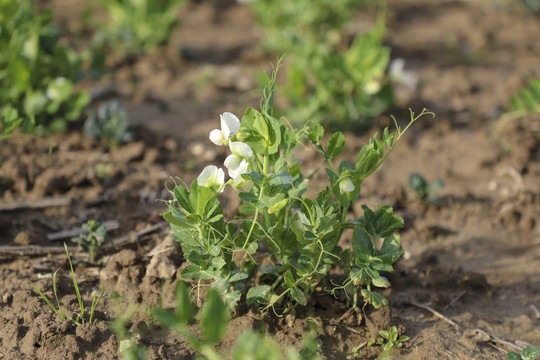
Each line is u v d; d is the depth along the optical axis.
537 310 1.79
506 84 2.64
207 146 2.17
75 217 1.92
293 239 1.69
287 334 1.69
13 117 1.93
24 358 1.66
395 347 1.70
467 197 2.05
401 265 1.86
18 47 2.06
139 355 1.65
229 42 3.13
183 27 3.31
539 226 1.98
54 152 2.08
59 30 2.24
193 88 2.60
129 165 2.07
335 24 2.96
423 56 3.01
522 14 3.55
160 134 2.18
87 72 2.41
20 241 1.85
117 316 1.73
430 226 1.95
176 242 1.82
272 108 1.65
